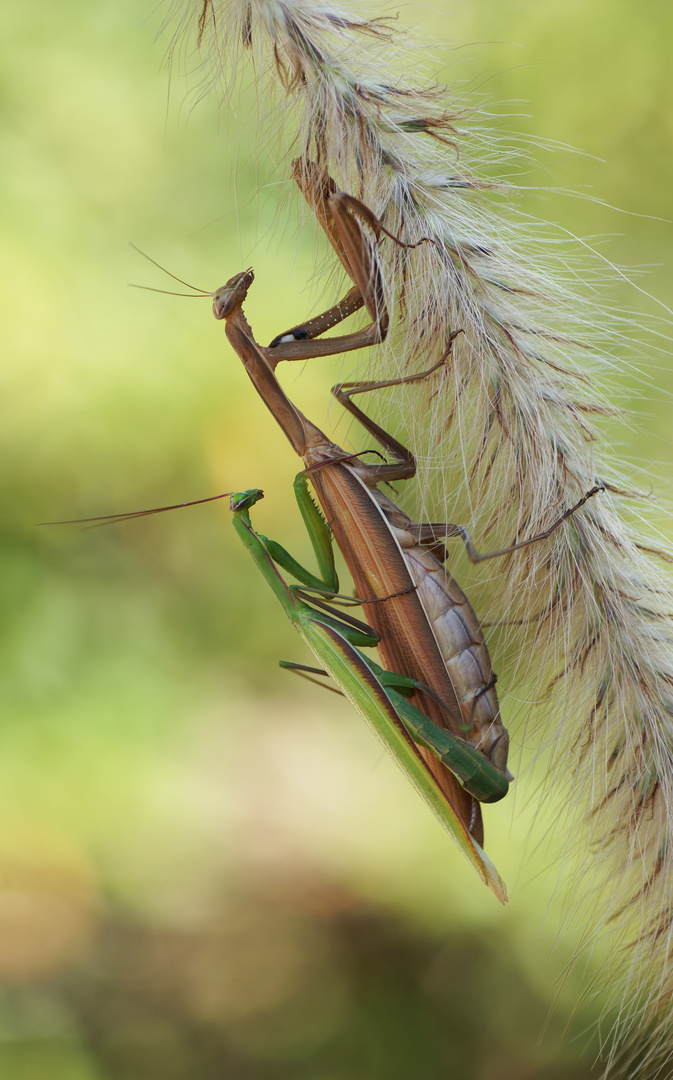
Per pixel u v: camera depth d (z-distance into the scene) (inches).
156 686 38.2
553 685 23.6
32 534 38.4
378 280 22.9
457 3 37.6
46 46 38.5
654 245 39.4
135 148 38.9
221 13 23.0
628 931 23.6
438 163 23.1
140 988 37.8
